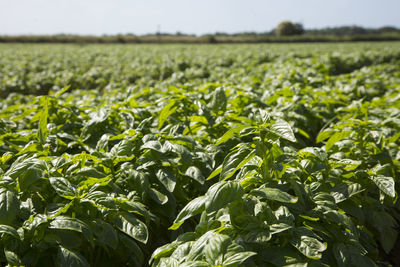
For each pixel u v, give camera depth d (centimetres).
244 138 378
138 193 278
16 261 182
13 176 229
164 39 5909
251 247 200
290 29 6919
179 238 227
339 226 240
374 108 553
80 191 238
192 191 345
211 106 416
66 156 290
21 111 566
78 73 1402
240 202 215
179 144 299
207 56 2019
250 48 3047
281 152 245
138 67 1511
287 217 214
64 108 437
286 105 504
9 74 1305
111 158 287
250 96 484
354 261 213
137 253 236
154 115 448
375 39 6131
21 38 5056
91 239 204
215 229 204
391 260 374
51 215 209
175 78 1007
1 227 188
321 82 841
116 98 672
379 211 326
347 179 299
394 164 361
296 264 189
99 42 5447
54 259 207
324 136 361
